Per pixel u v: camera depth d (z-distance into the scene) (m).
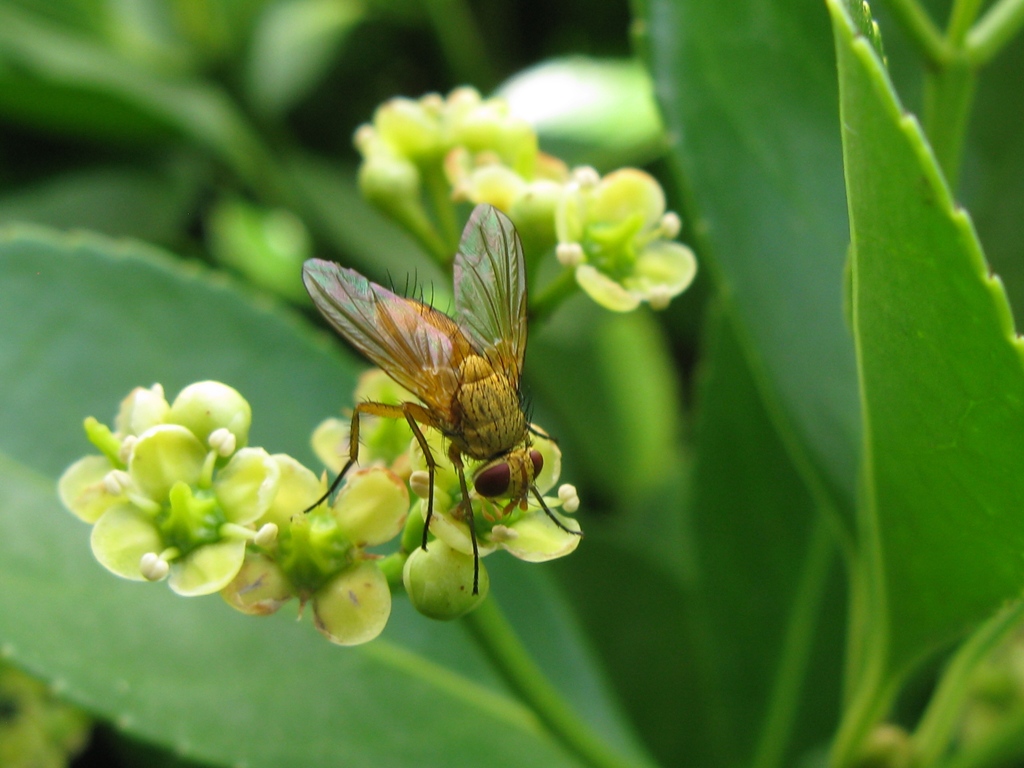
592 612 0.14
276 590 0.11
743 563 0.14
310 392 0.13
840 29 0.10
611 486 0.16
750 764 0.14
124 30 0.16
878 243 0.10
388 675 0.13
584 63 0.16
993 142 0.13
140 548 0.11
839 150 0.12
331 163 0.16
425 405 0.12
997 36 0.12
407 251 0.15
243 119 0.16
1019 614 0.12
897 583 0.12
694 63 0.12
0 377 0.13
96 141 0.15
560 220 0.12
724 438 0.14
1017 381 0.10
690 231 0.15
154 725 0.12
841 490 0.12
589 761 0.12
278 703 0.12
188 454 0.11
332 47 0.16
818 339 0.12
